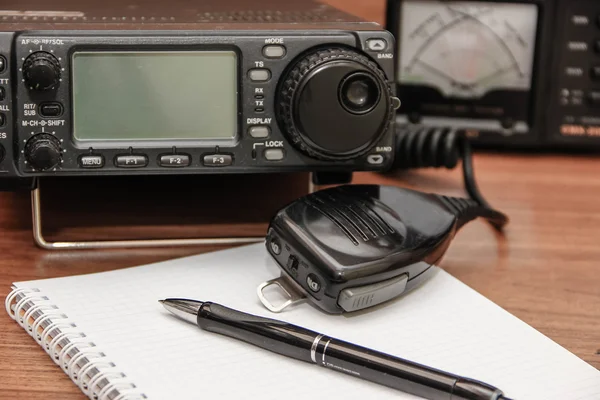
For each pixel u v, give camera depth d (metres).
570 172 1.18
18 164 0.78
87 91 0.78
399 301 0.75
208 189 1.05
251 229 0.93
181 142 0.80
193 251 0.87
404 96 1.20
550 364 0.66
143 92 0.79
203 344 0.67
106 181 1.07
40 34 0.77
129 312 0.71
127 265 0.84
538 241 0.94
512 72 1.19
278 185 1.07
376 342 0.68
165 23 0.83
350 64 0.78
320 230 0.74
